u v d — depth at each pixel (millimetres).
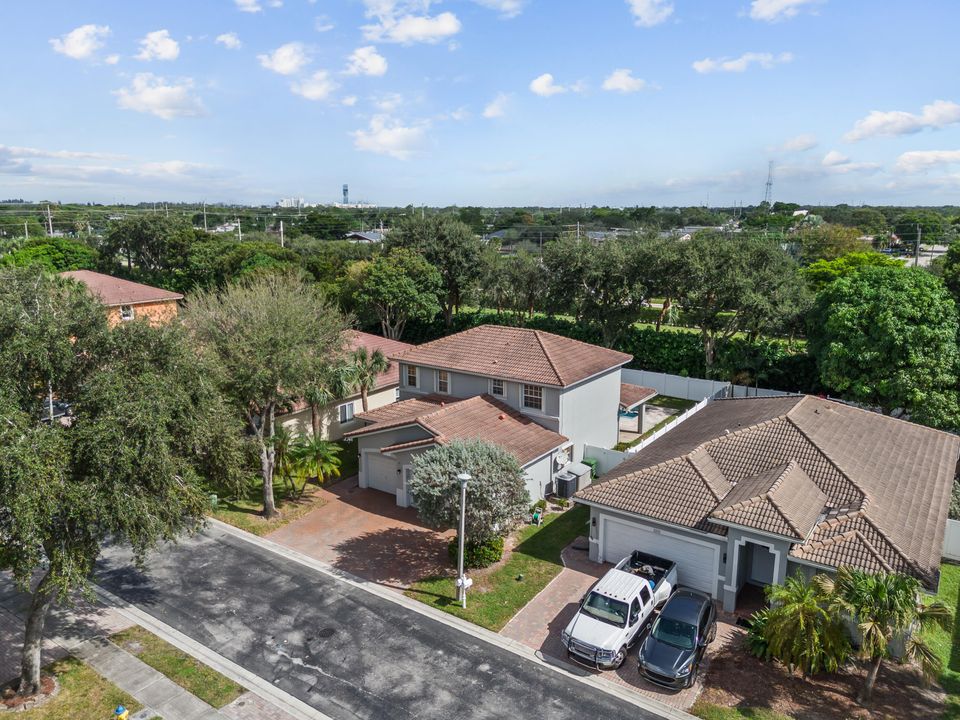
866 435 25906
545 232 115250
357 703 15984
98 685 16578
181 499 16953
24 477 13281
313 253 83500
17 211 136125
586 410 31266
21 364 14484
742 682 16594
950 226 110438
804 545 18422
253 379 24125
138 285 54688
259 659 17703
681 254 44719
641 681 16766
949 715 15234
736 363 42969
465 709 15742
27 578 14609
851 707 15570
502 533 22344
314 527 25906
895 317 31641
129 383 15414
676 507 20984
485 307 69438
